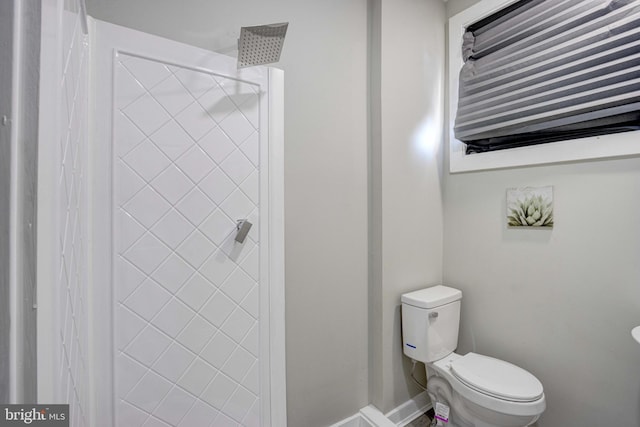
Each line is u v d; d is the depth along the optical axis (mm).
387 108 1607
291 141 1372
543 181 1471
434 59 1833
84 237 837
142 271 991
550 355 1457
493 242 1681
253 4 1241
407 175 1712
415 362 1662
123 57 954
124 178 957
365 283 1649
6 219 308
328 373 1510
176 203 1050
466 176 1804
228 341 1167
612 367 1269
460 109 1803
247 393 1216
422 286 1804
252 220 1222
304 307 1425
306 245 1427
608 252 1277
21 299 317
